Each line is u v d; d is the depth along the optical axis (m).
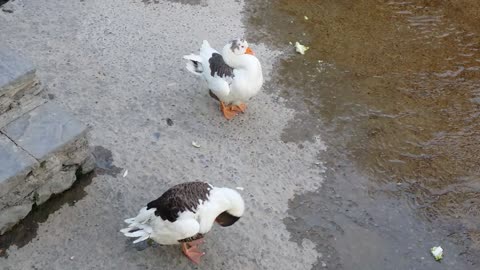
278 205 2.70
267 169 2.87
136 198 2.64
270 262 2.45
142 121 3.04
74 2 3.81
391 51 3.71
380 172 2.93
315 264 2.48
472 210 2.79
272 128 3.09
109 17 3.72
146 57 3.45
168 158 2.85
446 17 4.01
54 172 2.51
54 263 2.36
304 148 3.01
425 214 2.75
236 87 2.86
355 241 2.59
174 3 3.90
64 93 3.15
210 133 3.02
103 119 3.02
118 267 2.36
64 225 2.50
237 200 2.25
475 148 3.10
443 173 2.95
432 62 3.64
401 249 2.59
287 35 3.76
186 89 3.26
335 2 4.09
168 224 2.17
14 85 2.50
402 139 3.12
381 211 2.74
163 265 2.38
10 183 2.32
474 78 3.55
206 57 2.97
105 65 3.36
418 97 3.39
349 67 3.56
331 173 2.89
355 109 3.27
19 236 2.44
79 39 3.53
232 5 3.95
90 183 2.68
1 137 2.46
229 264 2.42
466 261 2.57
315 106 3.27
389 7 4.07
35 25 3.59
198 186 2.23
